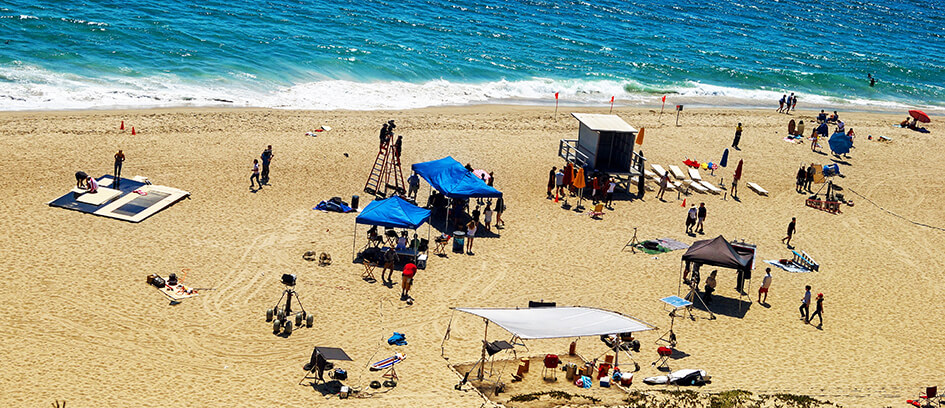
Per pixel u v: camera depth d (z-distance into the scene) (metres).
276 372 22.64
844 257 34.88
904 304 30.70
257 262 29.36
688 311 28.75
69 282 26.44
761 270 32.81
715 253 29.17
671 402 21.92
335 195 36.66
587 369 23.86
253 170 36.28
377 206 30.88
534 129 49.66
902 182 45.84
